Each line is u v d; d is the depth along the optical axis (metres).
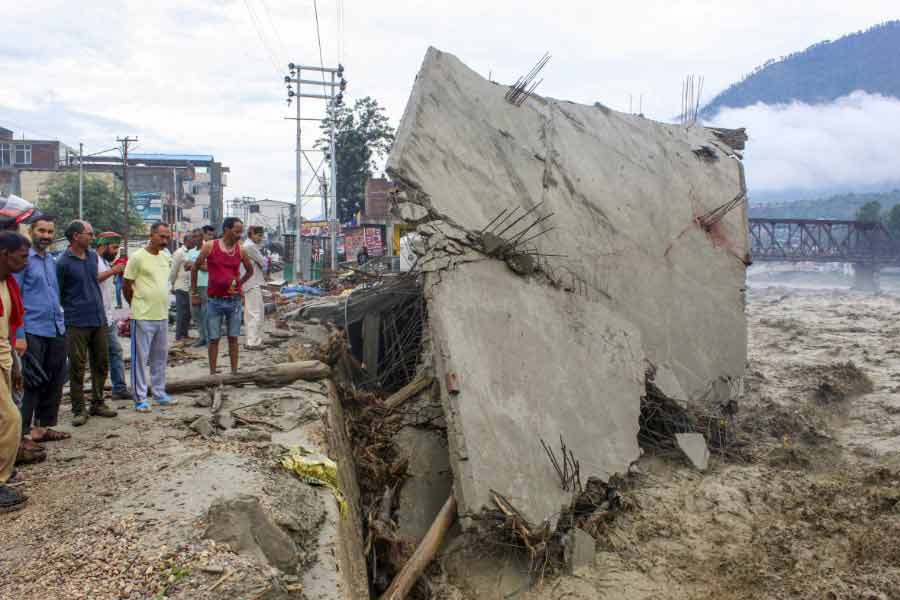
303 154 32.44
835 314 25.81
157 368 7.73
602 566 6.50
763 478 8.27
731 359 10.22
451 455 6.68
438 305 7.43
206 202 73.81
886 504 7.23
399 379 10.38
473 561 6.56
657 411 9.23
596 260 9.23
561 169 9.45
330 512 5.25
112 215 46.53
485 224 8.25
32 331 6.04
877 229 56.81
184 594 3.60
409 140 8.12
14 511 4.62
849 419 10.84
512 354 7.58
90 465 5.54
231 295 8.49
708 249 10.58
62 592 3.59
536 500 6.64
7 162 58.38
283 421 7.08
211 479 5.16
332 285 18.55
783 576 6.18
